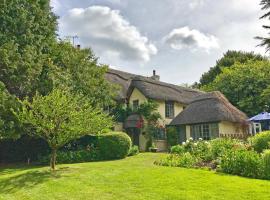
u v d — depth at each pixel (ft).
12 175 53.21
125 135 84.43
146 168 53.47
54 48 90.12
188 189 38.01
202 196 35.06
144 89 121.80
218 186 38.88
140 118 118.52
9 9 77.41
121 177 45.96
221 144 62.44
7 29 76.54
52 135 56.49
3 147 85.35
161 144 120.37
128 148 83.71
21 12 78.69
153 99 121.49
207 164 56.65
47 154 81.61
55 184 44.62
